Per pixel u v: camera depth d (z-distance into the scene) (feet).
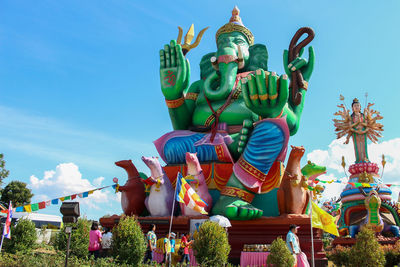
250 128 52.08
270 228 45.88
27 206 40.47
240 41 65.21
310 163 52.65
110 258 32.71
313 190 49.21
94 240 42.78
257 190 48.08
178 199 35.91
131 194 52.42
